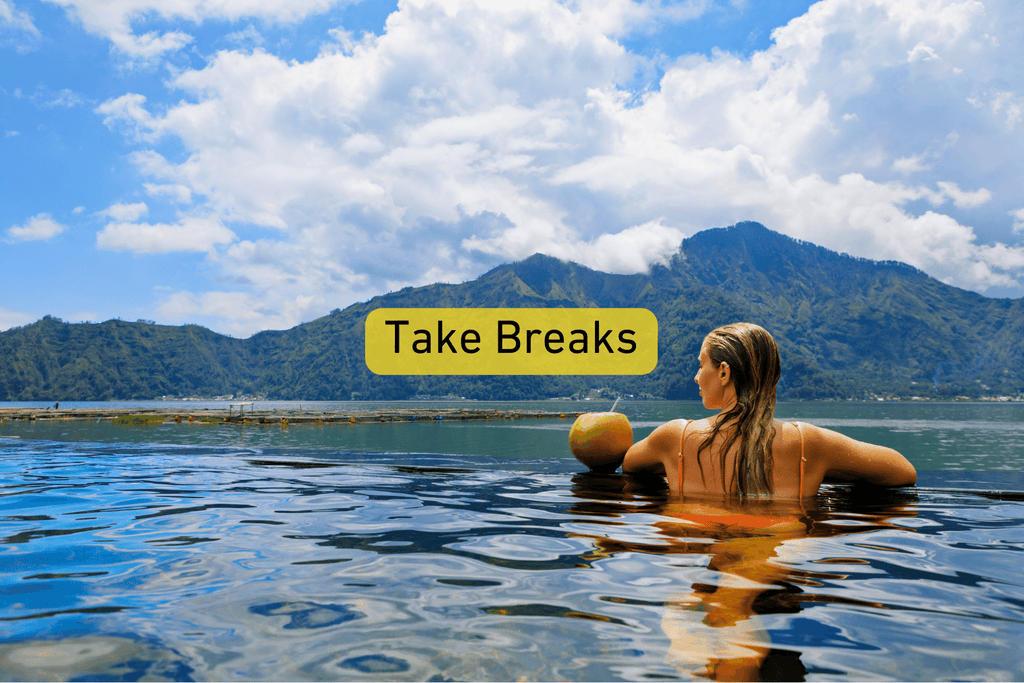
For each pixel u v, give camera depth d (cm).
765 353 296
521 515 286
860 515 271
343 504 322
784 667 119
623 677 115
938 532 240
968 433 4450
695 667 119
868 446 308
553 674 116
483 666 120
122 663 122
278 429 3497
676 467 321
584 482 392
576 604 159
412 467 471
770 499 289
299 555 214
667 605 157
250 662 122
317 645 132
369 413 5238
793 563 197
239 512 300
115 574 190
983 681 112
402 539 239
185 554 217
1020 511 284
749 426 296
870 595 163
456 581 181
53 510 307
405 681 113
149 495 355
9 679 113
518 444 2495
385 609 156
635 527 255
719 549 216
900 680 113
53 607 158
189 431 3173
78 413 4438
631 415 7469
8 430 3084
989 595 164
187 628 143
